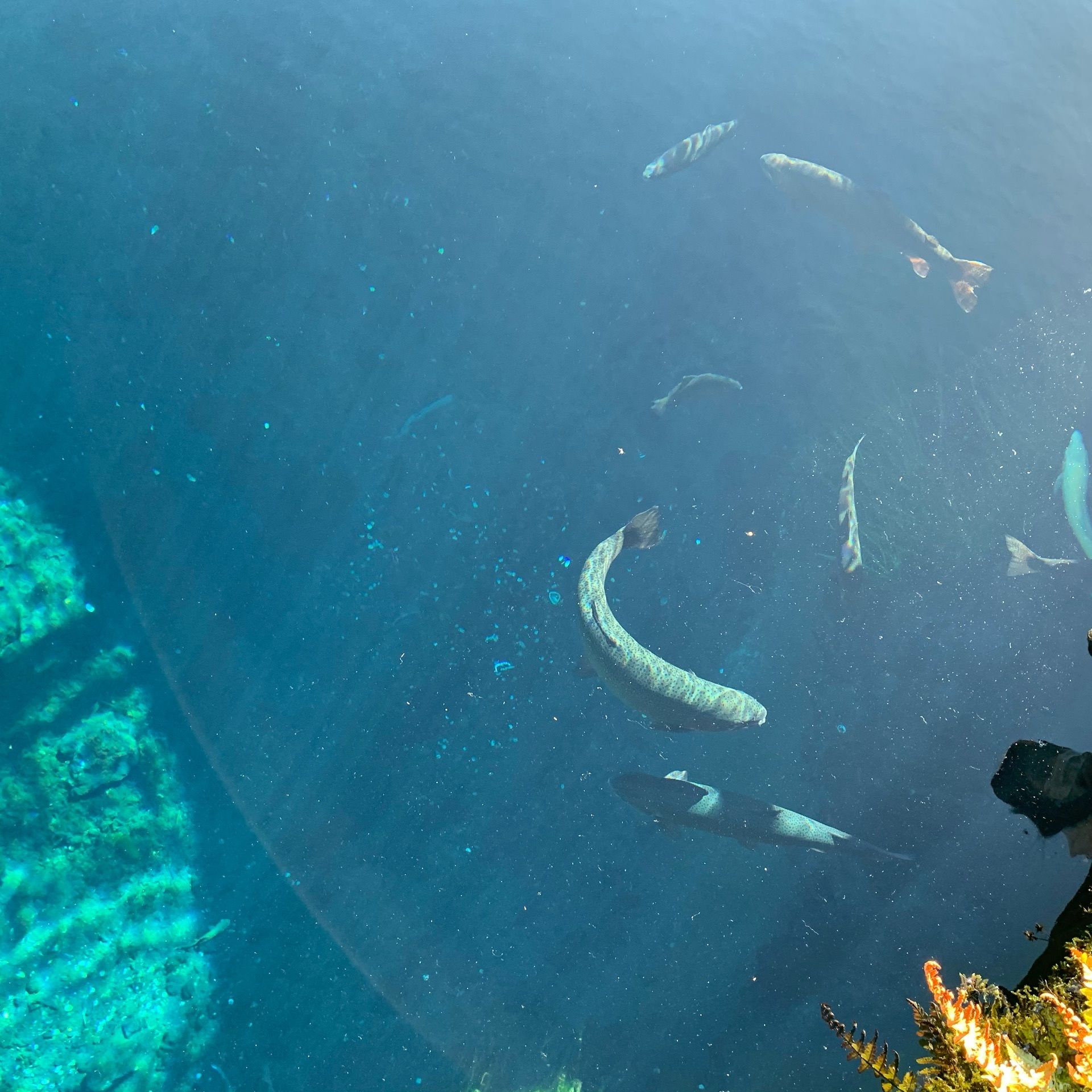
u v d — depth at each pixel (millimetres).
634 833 8742
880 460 8617
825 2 11406
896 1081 1388
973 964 6711
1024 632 7574
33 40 11062
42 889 8586
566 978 8398
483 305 10289
